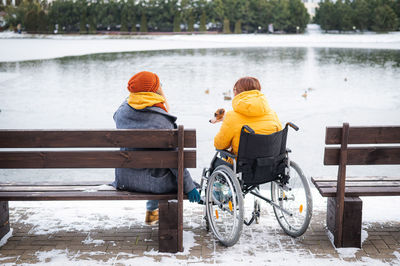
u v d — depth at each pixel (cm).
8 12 7050
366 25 6353
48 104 1248
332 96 1363
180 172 301
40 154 296
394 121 1031
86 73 1995
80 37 6225
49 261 303
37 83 1686
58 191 319
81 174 687
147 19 6750
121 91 1491
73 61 2577
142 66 2255
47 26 6825
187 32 6594
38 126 994
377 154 311
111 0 6706
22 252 315
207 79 1759
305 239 337
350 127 304
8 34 6644
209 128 946
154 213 363
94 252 315
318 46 4072
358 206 316
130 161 301
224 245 327
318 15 7000
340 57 2781
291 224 360
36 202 416
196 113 1106
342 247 323
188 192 313
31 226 359
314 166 698
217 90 1479
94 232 349
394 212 390
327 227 350
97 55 3031
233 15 6694
